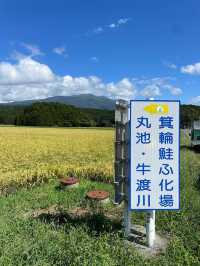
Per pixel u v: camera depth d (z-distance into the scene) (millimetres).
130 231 8172
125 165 7891
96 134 58125
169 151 7555
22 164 19688
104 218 9148
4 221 8297
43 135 52500
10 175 15281
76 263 6184
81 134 57594
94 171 17078
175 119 7539
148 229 7504
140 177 7555
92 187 13695
